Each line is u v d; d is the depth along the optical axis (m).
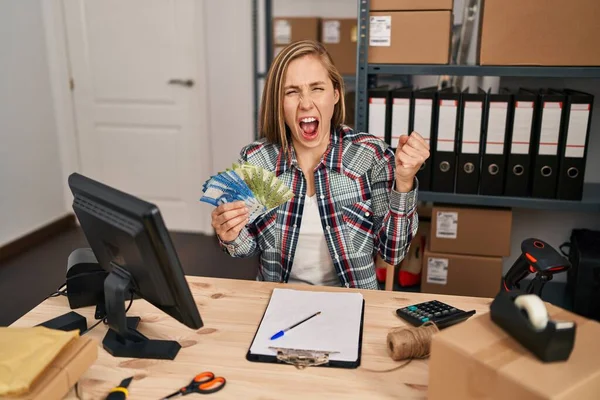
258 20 3.31
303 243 1.58
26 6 3.47
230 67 3.49
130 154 3.77
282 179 1.58
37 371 0.91
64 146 3.84
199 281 1.43
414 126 2.16
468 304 1.30
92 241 1.16
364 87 2.15
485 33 2.03
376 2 2.09
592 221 2.61
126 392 0.99
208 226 3.76
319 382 1.02
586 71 1.98
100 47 3.62
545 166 2.12
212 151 3.66
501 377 0.82
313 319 1.22
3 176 3.34
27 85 3.51
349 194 1.56
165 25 3.51
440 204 2.30
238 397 0.98
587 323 0.94
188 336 1.18
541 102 2.06
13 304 2.76
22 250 3.46
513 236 2.71
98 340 1.17
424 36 2.08
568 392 0.77
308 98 1.48
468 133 2.14
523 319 0.86
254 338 1.16
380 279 2.44
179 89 3.60
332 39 3.09
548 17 1.96
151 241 0.97
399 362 1.08
